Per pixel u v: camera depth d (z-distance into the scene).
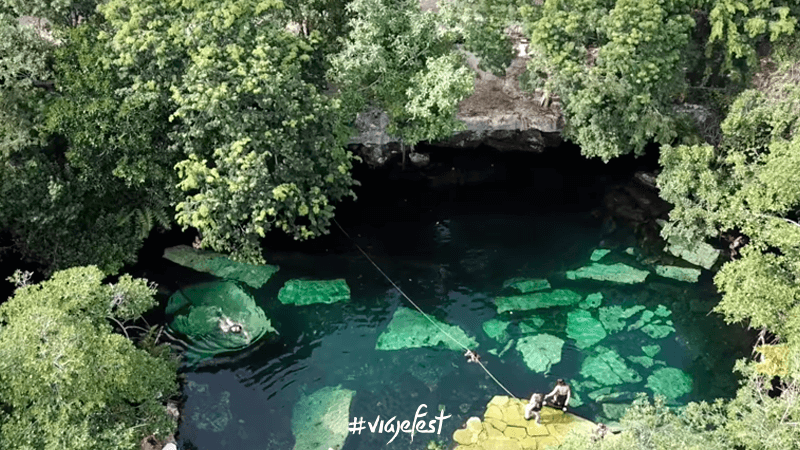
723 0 33.31
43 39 31.42
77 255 33.47
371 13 32.59
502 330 33.09
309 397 29.72
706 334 32.88
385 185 43.22
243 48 30.84
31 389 21.42
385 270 36.91
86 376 22.06
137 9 30.12
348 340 32.66
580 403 29.30
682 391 29.89
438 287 35.78
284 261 37.22
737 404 25.08
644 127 35.19
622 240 38.88
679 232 34.72
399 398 29.69
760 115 32.31
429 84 33.66
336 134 34.75
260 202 30.94
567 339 32.56
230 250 33.84
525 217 40.88
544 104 43.25
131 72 31.56
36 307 23.25
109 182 33.22
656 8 31.73
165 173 33.19
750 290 26.61
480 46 35.44
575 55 34.84
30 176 31.08
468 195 42.72
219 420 28.56
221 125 31.28
